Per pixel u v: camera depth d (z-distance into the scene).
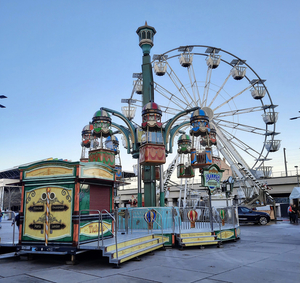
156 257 9.60
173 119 15.02
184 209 15.22
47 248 8.74
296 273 7.11
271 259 8.93
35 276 7.05
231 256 9.56
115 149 19.34
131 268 7.89
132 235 10.95
